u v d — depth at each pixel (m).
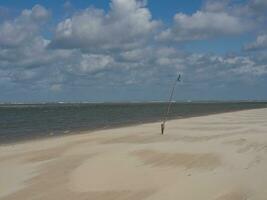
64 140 35.38
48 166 22.45
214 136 34.28
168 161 22.39
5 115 88.19
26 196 16.61
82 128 50.34
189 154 24.28
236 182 17.05
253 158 22.48
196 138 33.28
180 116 78.44
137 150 26.23
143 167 20.95
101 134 39.47
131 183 17.80
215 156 23.44
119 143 31.55
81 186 17.69
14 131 47.09
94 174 19.75
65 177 19.45
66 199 15.93
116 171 20.20
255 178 17.55
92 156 25.02
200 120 59.44
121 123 59.16
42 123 60.81
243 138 31.48
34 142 34.84
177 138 33.81
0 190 17.73
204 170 19.94
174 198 15.36
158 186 17.11
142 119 70.00
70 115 88.50
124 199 15.60
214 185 16.75
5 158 25.78
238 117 66.75
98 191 16.81
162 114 91.00
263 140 29.84
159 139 33.50
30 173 20.84
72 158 24.67
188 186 16.81
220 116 71.88
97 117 79.19
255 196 15.07
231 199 14.93
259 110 102.62
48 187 17.81
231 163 21.30
